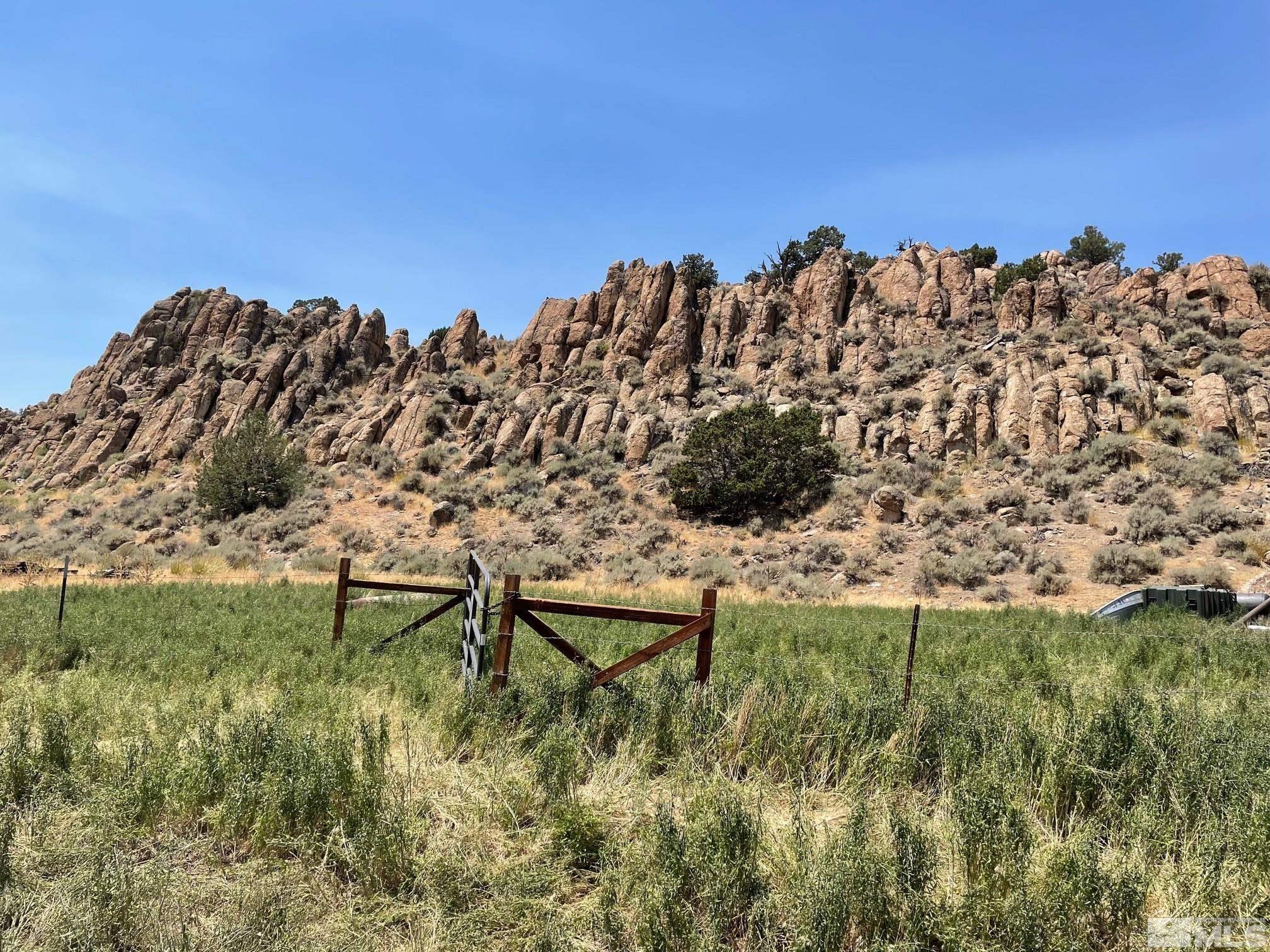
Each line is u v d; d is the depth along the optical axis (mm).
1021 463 39281
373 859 5367
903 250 63031
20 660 11219
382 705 9062
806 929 4453
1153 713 7809
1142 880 4922
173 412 58094
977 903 4719
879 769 7195
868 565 33375
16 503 52000
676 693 8484
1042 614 20156
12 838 5438
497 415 51156
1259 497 33219
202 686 9750
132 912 4648
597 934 4754
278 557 38656
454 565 35688
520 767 7000
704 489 41156
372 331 66062
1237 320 47094
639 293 60281
